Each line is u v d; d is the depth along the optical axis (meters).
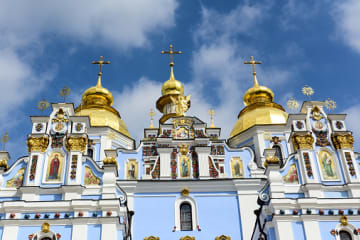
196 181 33.69
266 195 27.09
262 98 45.34
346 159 29.08
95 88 45.12
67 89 32.16
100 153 38.47
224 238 31.98
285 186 28.23
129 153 36.69
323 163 29.16
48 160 29.48
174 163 35.38
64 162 29.42
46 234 26.44
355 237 25.69
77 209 27.00
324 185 28.06
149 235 31.92
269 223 26.02
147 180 33.56
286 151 39.16
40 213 26.95
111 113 42.53
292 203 26.27
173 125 37.47
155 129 38.84
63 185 28.00
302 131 29.89
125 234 28.14
